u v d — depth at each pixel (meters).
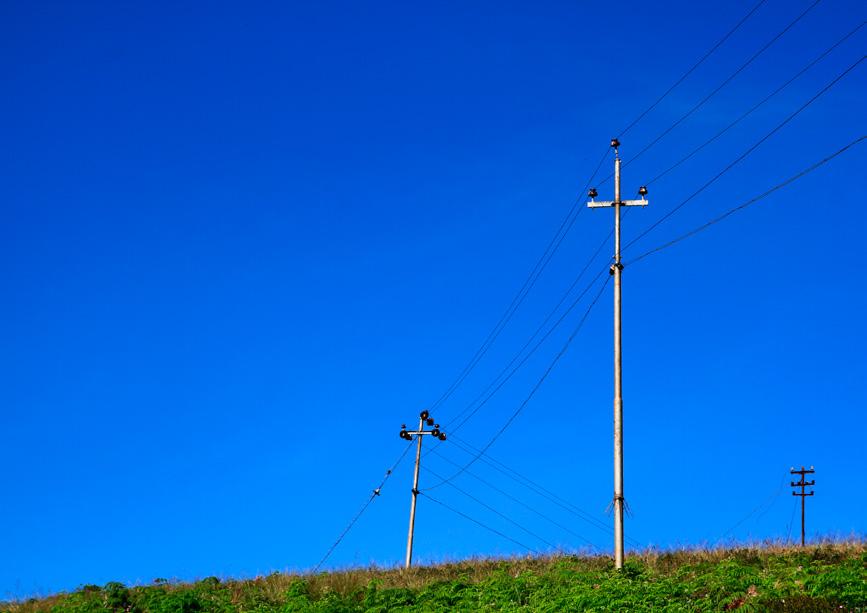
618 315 33.81
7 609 32.31
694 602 24.81
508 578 30.34
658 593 25.53
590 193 35.31
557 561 35.84
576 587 27.34
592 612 24.22
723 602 24.33
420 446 50.12
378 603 29.67
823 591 24.05
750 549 34.47
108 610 30.06
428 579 34.12
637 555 35.62
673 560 33.78
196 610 30.30
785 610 22.83
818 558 31.16
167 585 35.12
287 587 33.41
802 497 53.75
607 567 31.28
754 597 24.19
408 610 28.20
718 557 33.38
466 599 28.83
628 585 26.69
